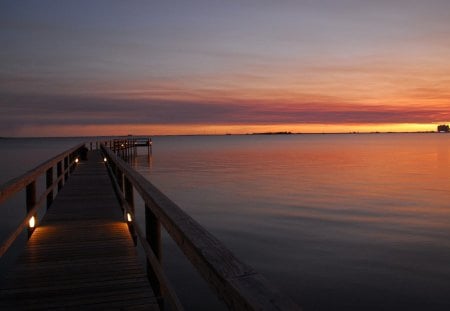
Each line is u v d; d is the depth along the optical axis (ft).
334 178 103.30
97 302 10.23
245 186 86.22
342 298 26.00
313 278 29.53
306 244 38.70
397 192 77.30
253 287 3.65
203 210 57.57
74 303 10.18
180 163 162.20
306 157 205.57
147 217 10.40
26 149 403.13
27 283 11.63
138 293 10.80
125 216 19.79
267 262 33.27
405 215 53.88
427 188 83.51
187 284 28.22
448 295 26.23
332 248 37.35
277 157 206.39
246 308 3.37
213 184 89.86
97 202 25.36
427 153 244.83
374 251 36.29
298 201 65.82
